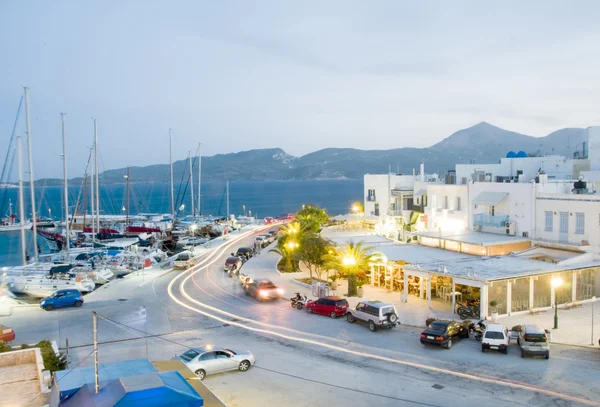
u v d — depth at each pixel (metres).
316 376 22.81
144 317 34.78
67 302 38.06
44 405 17.50
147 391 12.58
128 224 98.56
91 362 24.83
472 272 33.09
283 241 55.75
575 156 69.06
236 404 19.64
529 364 24.09
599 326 30.05
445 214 52.44
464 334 28.94
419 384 21.69
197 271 55.00
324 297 35.59
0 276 48.97
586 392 20.47
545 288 34.75
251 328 31.75
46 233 108.00
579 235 39.22
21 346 24.89
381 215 70.50
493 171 60.34
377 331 30.66
